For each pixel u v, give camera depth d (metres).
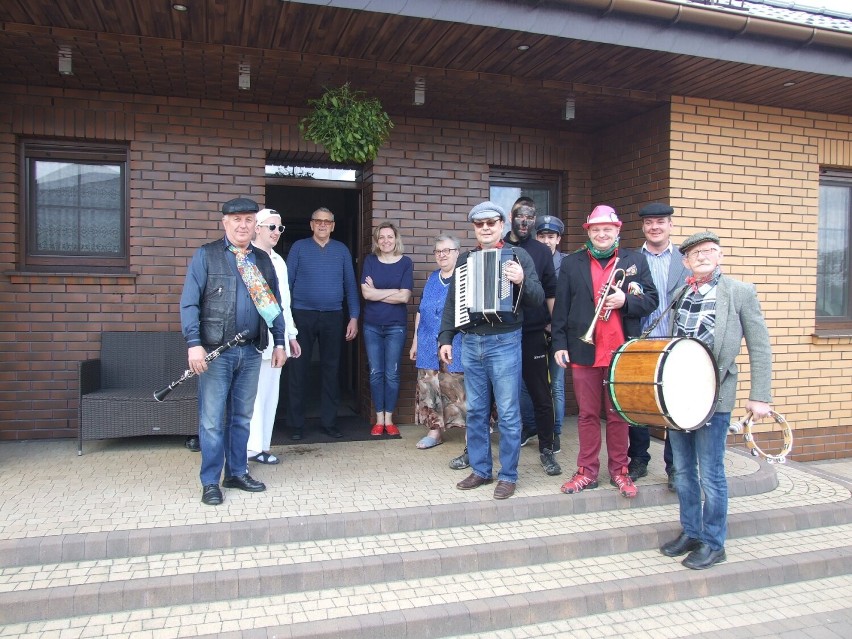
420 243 6.75
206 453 4.37
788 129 6.84
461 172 6.88
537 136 7.17
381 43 5.13
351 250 7.69
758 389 3.96
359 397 7.18
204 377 4.39
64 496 4.44
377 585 3.75
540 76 5.86
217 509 4.25
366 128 5.57
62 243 6.07
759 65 5.48
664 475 5.11
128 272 6.14
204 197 6.17
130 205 6.03
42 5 4.48
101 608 3.38
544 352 5.10
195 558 3.77
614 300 4.34
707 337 4.00
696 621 3.67
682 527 4.25
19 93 5.74
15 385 5.84
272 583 3.60
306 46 5.21
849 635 3.56
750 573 4.04
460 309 4.65
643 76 5.84
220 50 5.14
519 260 4.58
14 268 5.80
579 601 3.68
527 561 4.03
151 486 4.67
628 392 3.95
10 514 4.10
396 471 5.14
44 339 5.87
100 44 4.96
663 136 6.43
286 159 6.73
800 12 5.55
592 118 6.84
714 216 6.56
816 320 7.30
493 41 5.08
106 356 5.81
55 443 5.80
